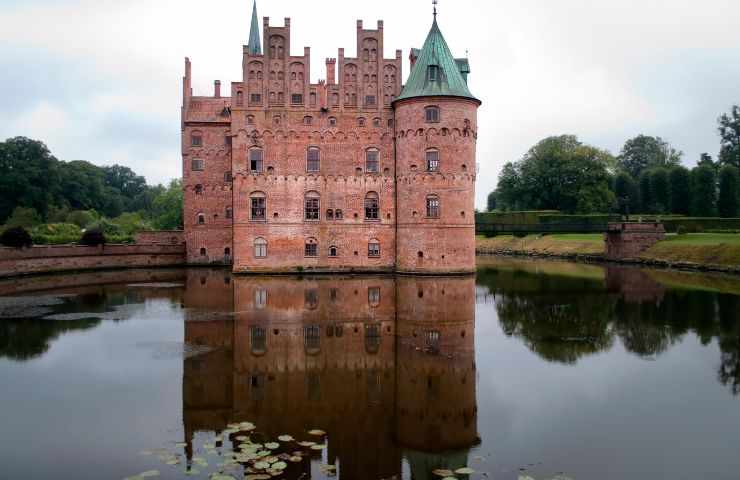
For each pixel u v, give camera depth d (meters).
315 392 18.58
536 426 15.92
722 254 62.66
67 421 16.12
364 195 56.34
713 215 104.19
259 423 15.98
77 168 138.88
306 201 56.06
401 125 54.69
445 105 52.75
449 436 15.17
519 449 14.44
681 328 29.17
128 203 174.12
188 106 67.38
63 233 76.00
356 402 17.69
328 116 55.91
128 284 46.91
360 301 37.03
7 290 42.94
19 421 16.14
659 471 13.27
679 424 16.11
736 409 17.31
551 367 21.67
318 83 57.22
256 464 13.35
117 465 13.45
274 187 55.78
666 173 115.69
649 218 94.00
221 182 67.25
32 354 23.12
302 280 49.75
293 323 29.38
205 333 26.94
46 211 113.81
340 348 24.20
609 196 116.69
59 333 26.92
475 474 13.08
